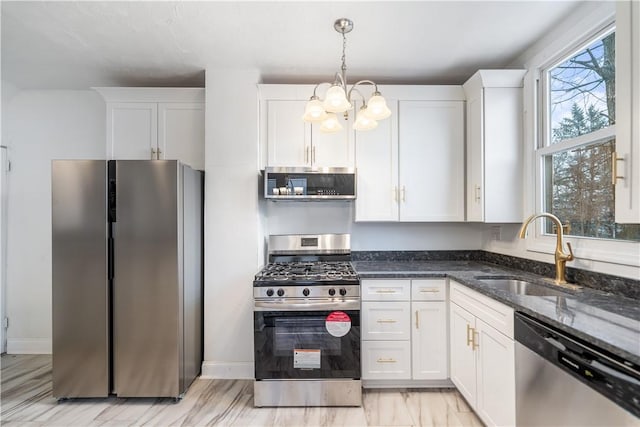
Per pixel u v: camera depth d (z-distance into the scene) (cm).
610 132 167
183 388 224
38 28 201
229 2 176
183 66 252
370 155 263
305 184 254
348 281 213
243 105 256
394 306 230
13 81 286
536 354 134
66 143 305
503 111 237
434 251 296
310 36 210
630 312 134
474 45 223
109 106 269
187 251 231
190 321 236
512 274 219
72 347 215
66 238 214
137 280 216
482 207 237
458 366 213
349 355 212
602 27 174
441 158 262
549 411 127
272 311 212
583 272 183
